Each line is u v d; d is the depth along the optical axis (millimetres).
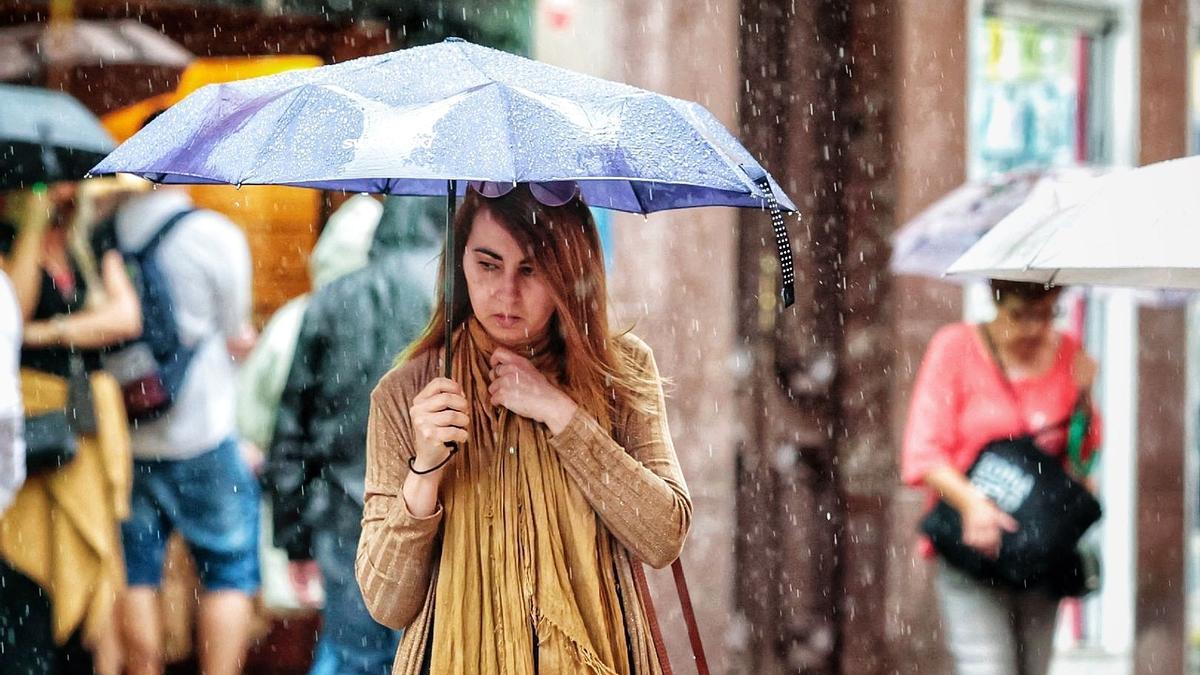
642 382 7859
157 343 12547
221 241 12922
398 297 11875
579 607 7527
